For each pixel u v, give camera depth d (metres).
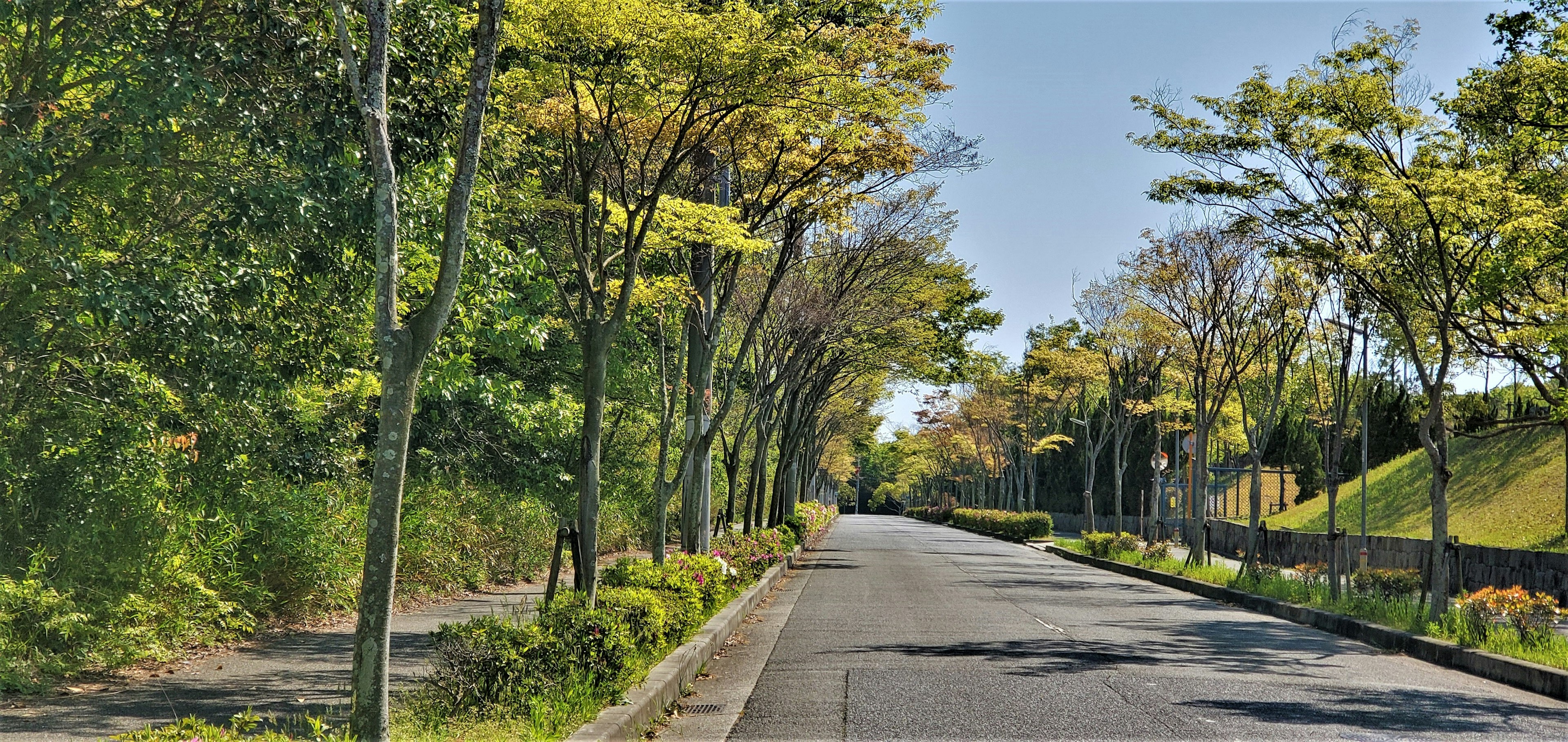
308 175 10.09
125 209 10.42
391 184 5.62
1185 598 21.81
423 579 16.53
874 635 14.16
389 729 6.14
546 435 20.36
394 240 5.61
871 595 20.55
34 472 9.80
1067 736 7.89
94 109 9.13
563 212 13.09
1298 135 17.14
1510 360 18.05
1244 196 18.17
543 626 8.16
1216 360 30.09
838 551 38.97
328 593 13.34
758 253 18.59
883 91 11.18
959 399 58.66
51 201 8.38
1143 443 60.00
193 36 9.73
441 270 5.68
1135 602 20.38
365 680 5.38
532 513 20.41
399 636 12.30
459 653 7.54
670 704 9.06
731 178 15.52
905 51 12.80
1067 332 41.12
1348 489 41.12
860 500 177.00
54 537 9.82
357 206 10.44
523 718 7.04
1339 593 18.45
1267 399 34.03
